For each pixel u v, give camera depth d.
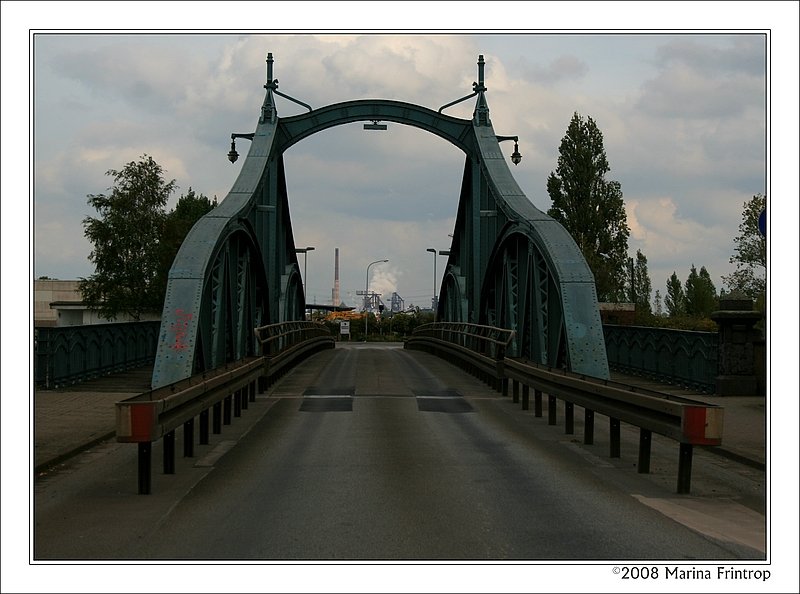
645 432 9.44
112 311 39.09
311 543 6.36
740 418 13.60
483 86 29.11
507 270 22.56
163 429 8.30
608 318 37.81
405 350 44.88
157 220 39.16
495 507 7.56
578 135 50.66
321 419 13.73
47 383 17.66
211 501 7.84
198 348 16.42
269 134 27.36
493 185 24.48
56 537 6.57
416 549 6.18
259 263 22.89
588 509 7.53
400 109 29.19
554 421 13.55
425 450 10.74
